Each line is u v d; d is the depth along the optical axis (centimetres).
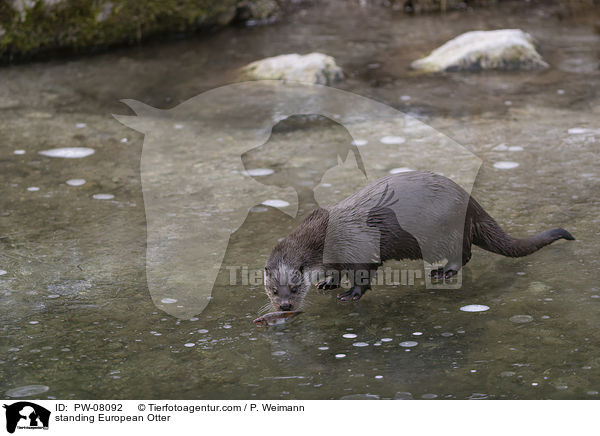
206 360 339
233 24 1061
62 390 318
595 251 424
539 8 1093
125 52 938
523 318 362
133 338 359
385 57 880
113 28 941
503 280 402
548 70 808
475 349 339
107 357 343
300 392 312
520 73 803
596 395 300
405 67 840
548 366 321
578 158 564
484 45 827
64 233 475
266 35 1002
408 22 1048
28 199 526
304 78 779
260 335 361
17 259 440
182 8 981
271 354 344
